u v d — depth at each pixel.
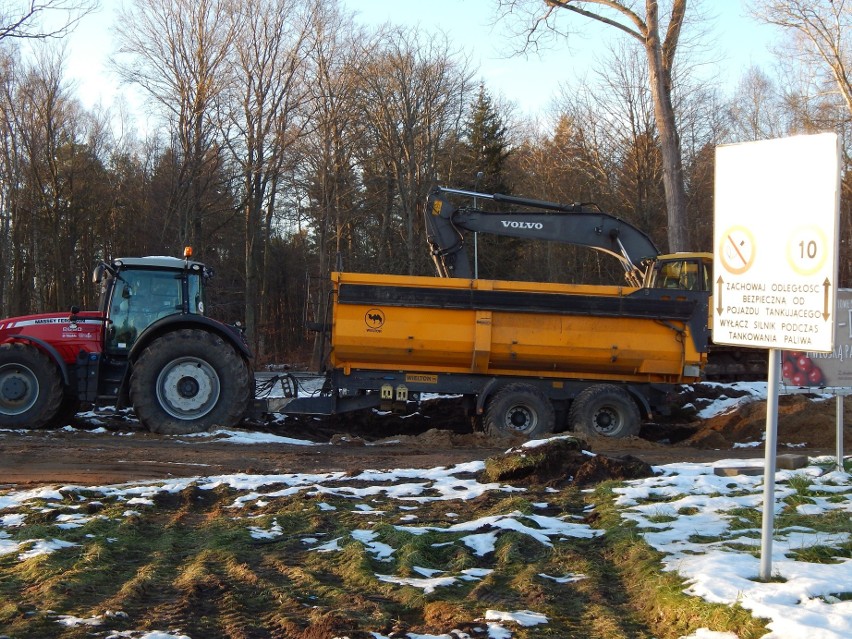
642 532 6.29
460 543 6.23
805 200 4.69
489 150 40.34
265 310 40.41
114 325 13.02
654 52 19.78
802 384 8.62
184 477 9.16
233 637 4.43
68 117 38.69
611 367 13.39
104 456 10.19
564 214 15.30
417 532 6.51
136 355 12.70
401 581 5.41
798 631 3.98
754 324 4.98
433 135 38.00
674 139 20.06
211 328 13.01
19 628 4.46
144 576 5.43
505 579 5.49
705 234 41.75
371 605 4.90
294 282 48.22
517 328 13.01
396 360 13.19
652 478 8.34
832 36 24.69
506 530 6.48
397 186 38.84
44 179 37.69
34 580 5.40
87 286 40.81
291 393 14.03
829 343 4.55
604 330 13.14
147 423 12.38
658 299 13.13
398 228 39.53
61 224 38.06
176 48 31.56
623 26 20.03
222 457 10.34
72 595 5.09
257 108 33.38
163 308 13.19
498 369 13.39
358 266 39.56
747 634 4.13
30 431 12.12
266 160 34.22
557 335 13.05
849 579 4.77
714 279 5.22
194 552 6.18
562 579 5.52
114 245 42.69
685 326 13.23
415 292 12.84
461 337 12.95
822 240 4.59
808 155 4.68
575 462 8.72
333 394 13.20
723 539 6.03
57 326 12.79
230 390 12.63
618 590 5.29
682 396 16.70
